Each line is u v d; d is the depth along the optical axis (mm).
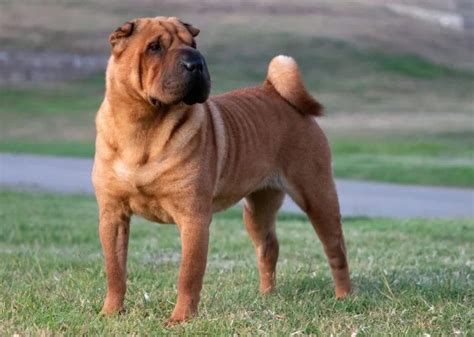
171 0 68062
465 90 57469
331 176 10227
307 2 70500
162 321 8727
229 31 61812
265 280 10430
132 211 8953
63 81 55562
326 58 59531
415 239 15297
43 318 8625
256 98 9977
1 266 11883
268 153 9758
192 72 8242
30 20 62594
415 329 8328
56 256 13023
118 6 66438
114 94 8617
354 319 8797
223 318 8648
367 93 54281
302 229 16688
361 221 18391
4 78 54906
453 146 38125
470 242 15227
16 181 27312
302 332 8297
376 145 37750
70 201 22484
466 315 8773
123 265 9086
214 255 13445
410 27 69562
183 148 8555
